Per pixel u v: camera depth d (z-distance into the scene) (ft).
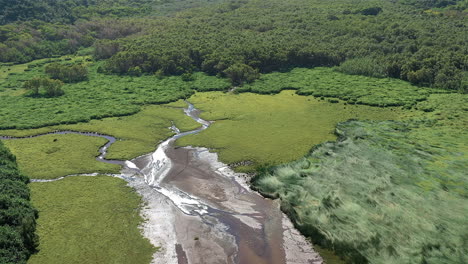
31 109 352.90
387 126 288.10
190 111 352.69
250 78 418.92
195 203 199.31
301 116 322.14
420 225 167.43
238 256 159.94
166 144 279.08
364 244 158.61
